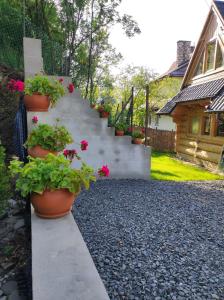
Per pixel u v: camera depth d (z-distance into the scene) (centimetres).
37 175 267
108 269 288
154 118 2325
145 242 354
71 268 199
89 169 291
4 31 878
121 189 599
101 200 515
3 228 402
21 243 362
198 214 473
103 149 669
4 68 768
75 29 1080
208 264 309
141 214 455
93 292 178
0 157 397
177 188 653
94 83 1302
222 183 748
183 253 331
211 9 1072
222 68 1004
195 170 995
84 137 652
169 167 1043
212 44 1102
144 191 596
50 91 573
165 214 463
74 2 1045
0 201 379
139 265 298
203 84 1114
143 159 701
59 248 222
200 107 1137
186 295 252
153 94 2116
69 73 1054
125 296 247
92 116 652
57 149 447
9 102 711
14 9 961
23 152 562
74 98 635
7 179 386
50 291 176
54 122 618
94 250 326
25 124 591
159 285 264
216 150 1009
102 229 388
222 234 394
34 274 191
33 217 279
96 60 1263
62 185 266
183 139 1302
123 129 689
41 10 1127
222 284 272
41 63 693
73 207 468
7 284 291
